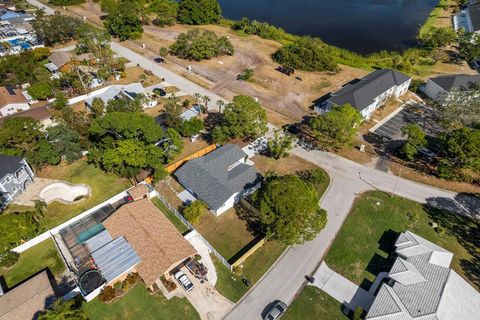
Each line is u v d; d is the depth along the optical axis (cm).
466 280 4422
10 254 4781
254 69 9931
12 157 5875
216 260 4778
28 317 3988
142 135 6259
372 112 7806
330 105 7481
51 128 6397
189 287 4381
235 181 5600
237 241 5044
